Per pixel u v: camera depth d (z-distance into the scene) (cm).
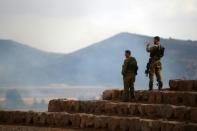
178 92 5703
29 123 6238
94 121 5694
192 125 4853
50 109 6488
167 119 5341
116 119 5484
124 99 6094
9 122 6366
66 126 5931
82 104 6219
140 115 5628
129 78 6059
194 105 5544
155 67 6116
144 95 5972
